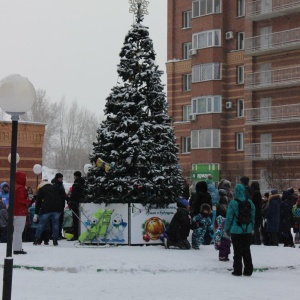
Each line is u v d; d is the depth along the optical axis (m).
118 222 17.84
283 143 44.91
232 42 50.03
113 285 11.85
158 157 18.33
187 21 53.56
